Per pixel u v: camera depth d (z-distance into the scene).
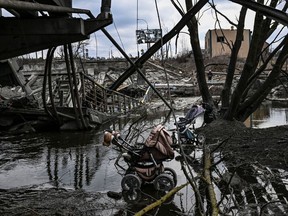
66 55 11.98
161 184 5.74
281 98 28.33
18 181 6.71
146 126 14.26
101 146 10.05
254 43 10.23
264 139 9.13
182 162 7.37
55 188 6.19
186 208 5.02
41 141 11.30
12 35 6.46
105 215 4.88
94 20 6.78
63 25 6.43
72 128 13.48
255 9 5.83
